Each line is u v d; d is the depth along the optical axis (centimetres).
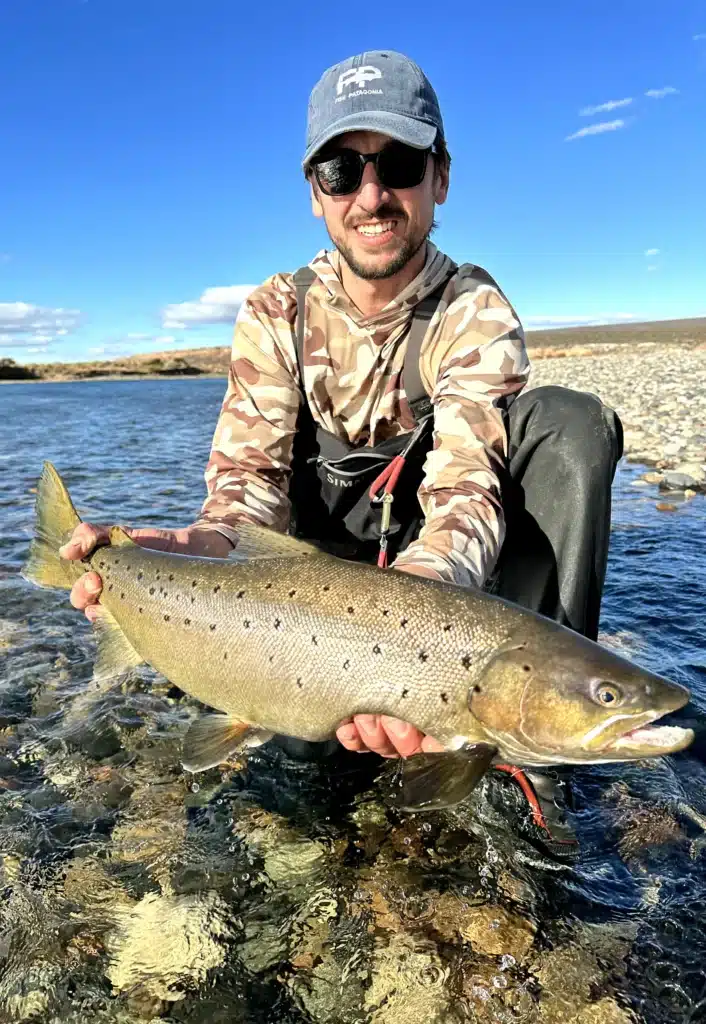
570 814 74
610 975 56
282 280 98
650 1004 54
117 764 82
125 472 274
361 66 87
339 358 94
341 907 63
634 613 121
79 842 70
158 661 79
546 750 63
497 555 77
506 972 56
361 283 90
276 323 96
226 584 75
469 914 61
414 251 88
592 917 61
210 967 57
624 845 69
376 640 66
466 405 85
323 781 80
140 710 94
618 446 85
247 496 93
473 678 64
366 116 84
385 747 68
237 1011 54
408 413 95
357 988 55
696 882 64
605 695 61
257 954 58
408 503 98
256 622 71
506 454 85
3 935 59
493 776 79
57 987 55
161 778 80
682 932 59
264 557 75
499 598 67
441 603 66
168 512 200
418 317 91
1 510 205
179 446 360
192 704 95
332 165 87
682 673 99
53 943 59
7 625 120
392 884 65
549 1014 53
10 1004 54
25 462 306
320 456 99
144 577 81
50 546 90
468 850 69
